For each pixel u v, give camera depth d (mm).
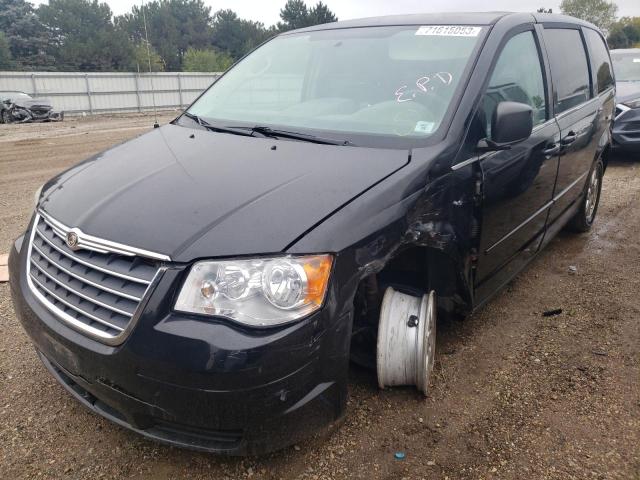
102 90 32594
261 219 2213
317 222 2221
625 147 8883
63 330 2303
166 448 2572
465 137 2877
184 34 70500
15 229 5859
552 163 3916
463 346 3463
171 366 2035
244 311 2051
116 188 2605
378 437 2629
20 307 2574
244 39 74000
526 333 3645
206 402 2051
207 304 2059
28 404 2889
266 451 2193
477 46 3229
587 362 3287
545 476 2406
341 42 3707
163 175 2652
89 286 2273
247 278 2062
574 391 3002
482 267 3197
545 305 4059
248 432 2123
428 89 3102
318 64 3621
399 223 2465
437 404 2873
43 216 2701
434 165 2686
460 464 2475
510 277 3734
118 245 2205
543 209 3977
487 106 3090
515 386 3047
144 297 2092
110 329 2176
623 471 2436
